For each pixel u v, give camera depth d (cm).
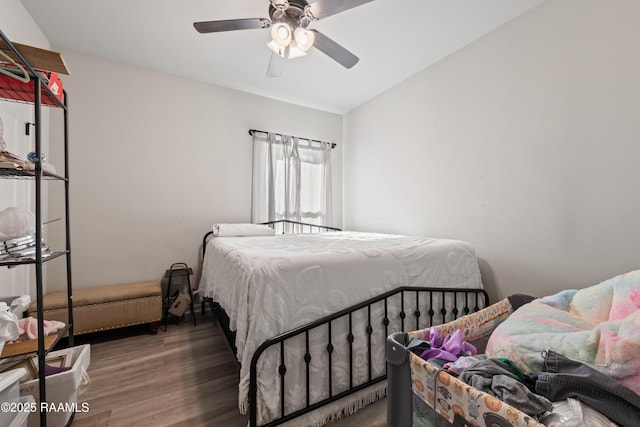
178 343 199
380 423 120
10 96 126
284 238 218
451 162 228
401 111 277
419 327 150
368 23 190
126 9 177
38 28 192
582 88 154
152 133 249
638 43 136
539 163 173
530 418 53
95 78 227
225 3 172
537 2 172
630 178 139
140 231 243
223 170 282
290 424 108
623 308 89
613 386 65
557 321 98
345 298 125
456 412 66
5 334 87
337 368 122
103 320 195
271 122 312
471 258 177
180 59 234
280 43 155
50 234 208
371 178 319
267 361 104
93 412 126
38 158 98
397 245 165
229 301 139
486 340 119
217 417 124
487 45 201
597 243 150
